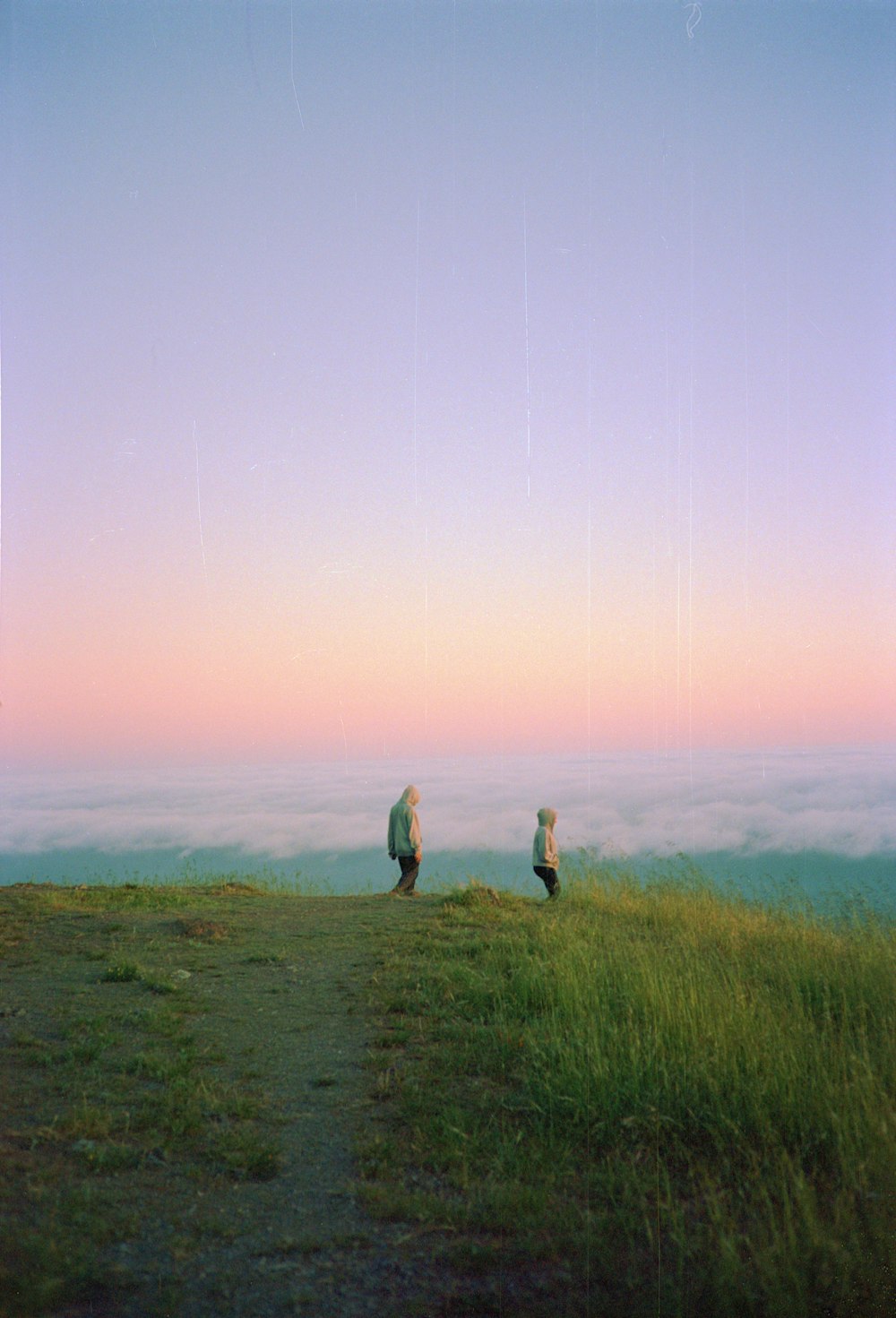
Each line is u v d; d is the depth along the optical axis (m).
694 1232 4.55
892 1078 5.96
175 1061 6.57
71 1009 7.68
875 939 10.26
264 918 12.45
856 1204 4.70
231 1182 4.93
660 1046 6.56
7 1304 3.74
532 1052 6.75
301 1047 7.12
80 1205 4.49
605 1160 5.25
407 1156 5.30
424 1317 3.88
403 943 10.77
